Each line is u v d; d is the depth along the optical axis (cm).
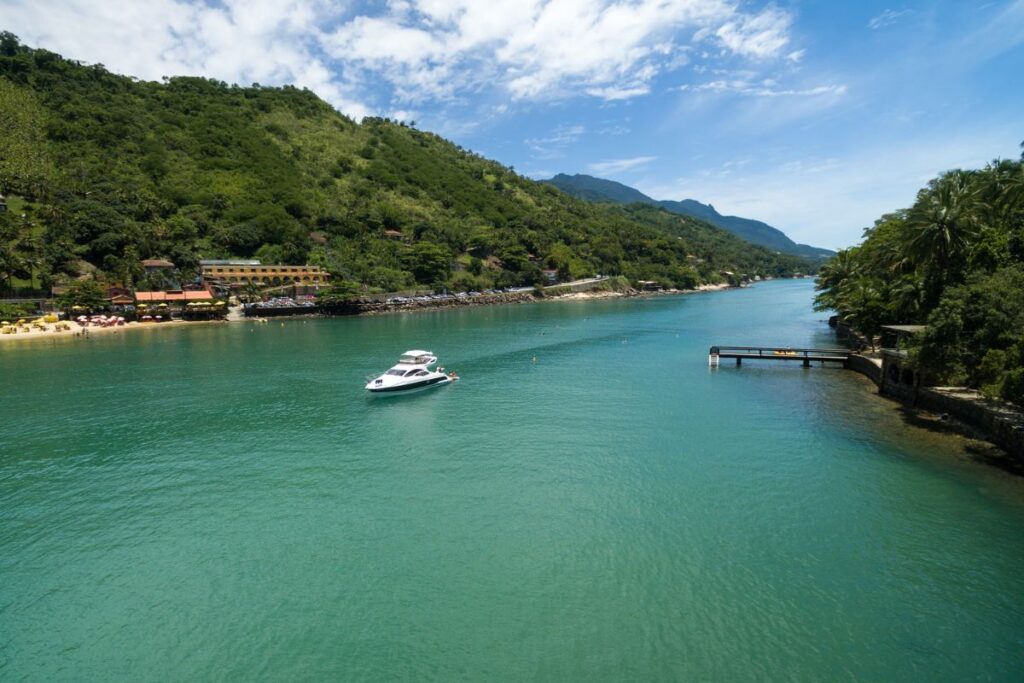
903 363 6456
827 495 4041
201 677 2475
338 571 3244
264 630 2766
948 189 6906
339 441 5472
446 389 7600
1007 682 2331
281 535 3662
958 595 2894
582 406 6600
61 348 11138
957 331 5372
